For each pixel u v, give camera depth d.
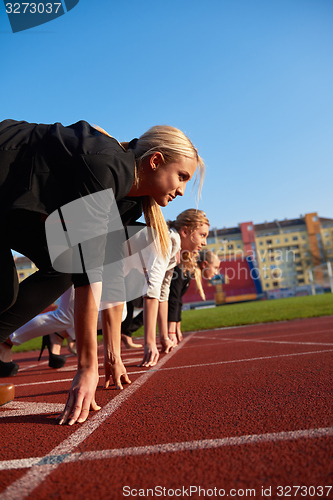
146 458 1.02
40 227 1.56
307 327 6.37
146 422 1.40
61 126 1.59
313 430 1.11
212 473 0.89
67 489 0.87
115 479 0.90
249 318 11.16
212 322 11.10
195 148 1.81
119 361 2.26
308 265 75.12
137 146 1.72
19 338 3.21
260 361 2.78
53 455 1.11
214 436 1.16
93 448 1.14
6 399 1.94
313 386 1.74
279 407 1.43
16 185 1.43
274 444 1.03
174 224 4.32
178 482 0.86
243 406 1.51
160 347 4.92
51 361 3.80
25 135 1.51
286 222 78.06
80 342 1.54
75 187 1.43
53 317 3.19
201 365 2.87
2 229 1.50
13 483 0.92
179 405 1.64
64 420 1.47
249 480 0.84
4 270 1.61
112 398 1.92
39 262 1.83
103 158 1.44
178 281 4.84
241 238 74.50
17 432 1.42
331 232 76.19
